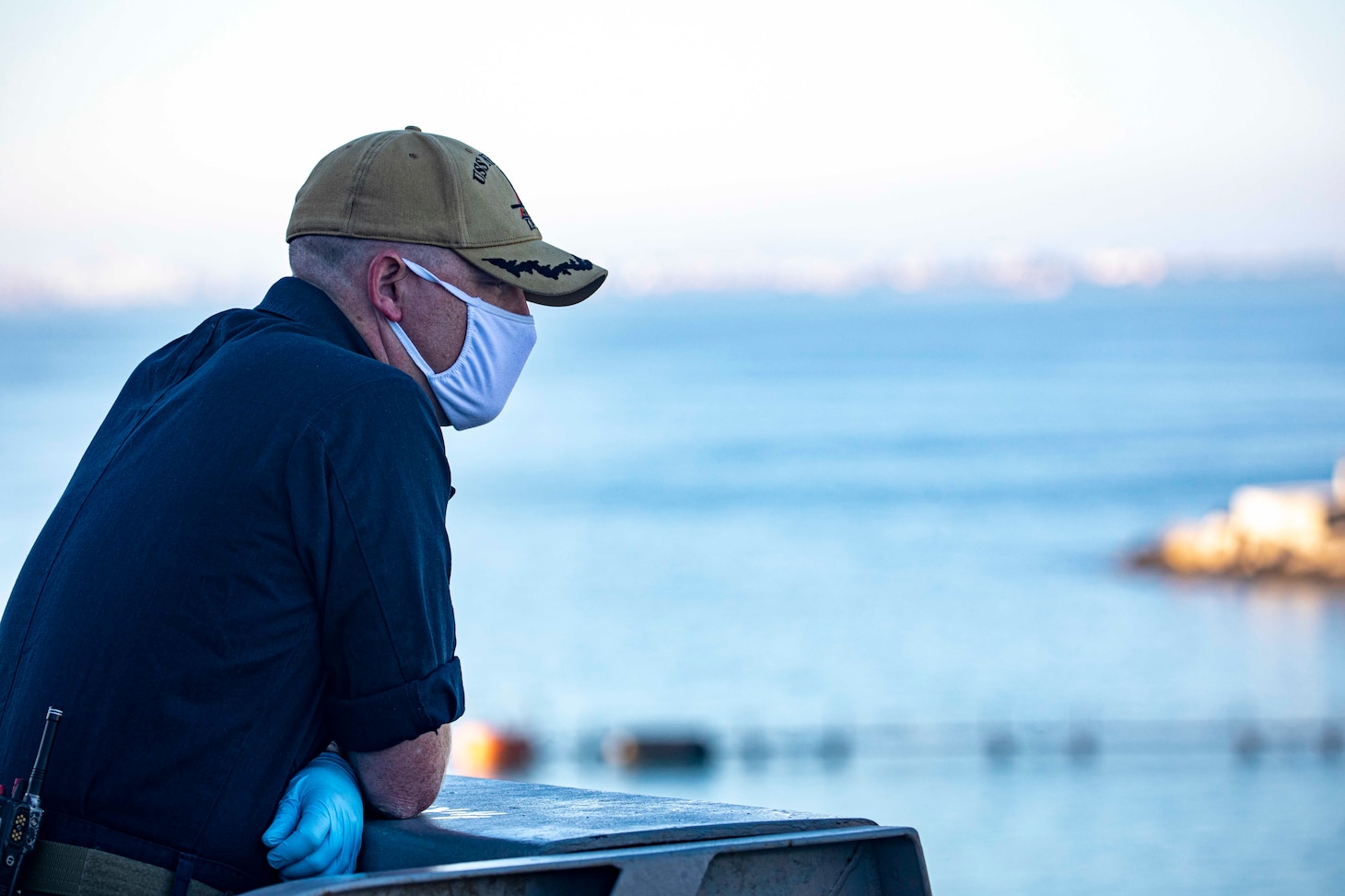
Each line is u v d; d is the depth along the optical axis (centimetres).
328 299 577
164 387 570
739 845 445
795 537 18012
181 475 503
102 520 512
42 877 466
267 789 496
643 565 15538
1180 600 13300
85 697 482
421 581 513
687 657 10425
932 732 7712
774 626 11750
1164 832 5150
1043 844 4944
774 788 6419
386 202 571
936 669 9894
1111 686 9188
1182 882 4275
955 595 13525
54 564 523
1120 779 6353
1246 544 15100
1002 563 15688
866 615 12306
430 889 401
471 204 579
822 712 8438
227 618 489
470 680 9612
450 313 580
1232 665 9956
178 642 485
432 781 518
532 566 15538
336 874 489
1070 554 16288
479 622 12106
